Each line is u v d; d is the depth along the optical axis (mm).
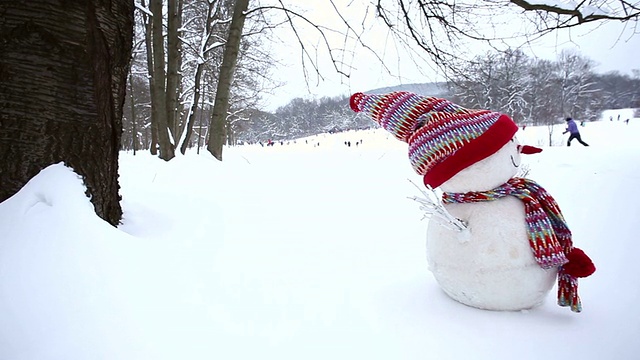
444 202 2273
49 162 2600
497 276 2012
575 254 1986
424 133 2107
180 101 15172
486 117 2074
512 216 2053
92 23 2744
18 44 2516
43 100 2578
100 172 2859
